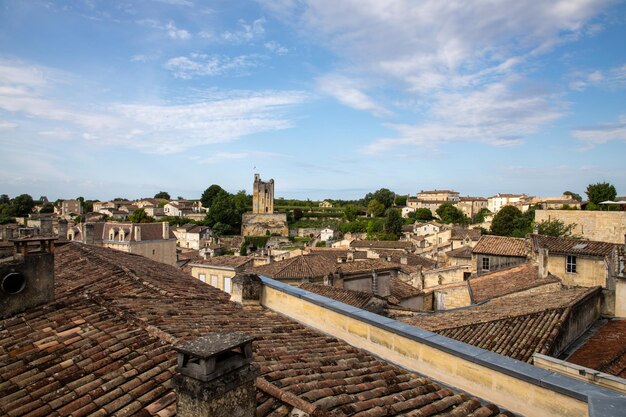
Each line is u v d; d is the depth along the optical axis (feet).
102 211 526.57
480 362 24.95
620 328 56.39
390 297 104.99
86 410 19.86
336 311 34.45
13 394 20.83
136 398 20.77
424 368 28.02
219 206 481.46
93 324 28.37
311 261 123.03
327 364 27.22
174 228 411.13
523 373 23.03
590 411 17.80
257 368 18.56
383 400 23.12
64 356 24.17
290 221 531.09
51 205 572.92
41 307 30.19
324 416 19.53
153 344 25.76
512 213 285.84
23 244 29.91
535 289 80.64
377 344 31.22
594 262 92.22
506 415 23.07
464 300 110.52
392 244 269.44
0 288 28.17
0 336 26.17
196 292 44.88
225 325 31.81
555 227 172.76
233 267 139.33
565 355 48.08
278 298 40.45
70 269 45.65
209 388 16.33
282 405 20.70
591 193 249.14
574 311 52.85
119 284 40.68
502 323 52.19
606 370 40.81
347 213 526.16
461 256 180.55
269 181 497.46
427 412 22.71
